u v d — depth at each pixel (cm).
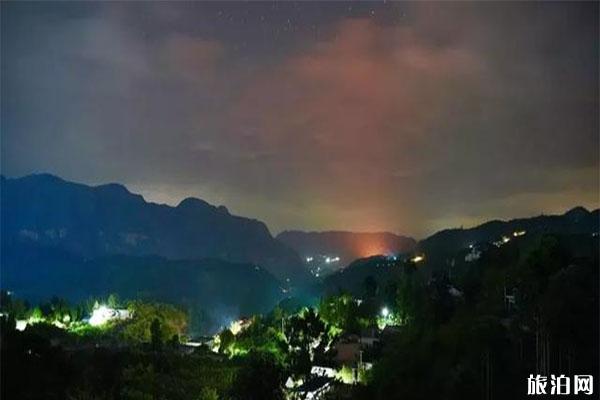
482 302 6272
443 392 4538
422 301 7762
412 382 4953
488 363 4506
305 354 7169
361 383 5981
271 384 5244
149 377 6400
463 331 5053
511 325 5047
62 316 11575
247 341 9000
